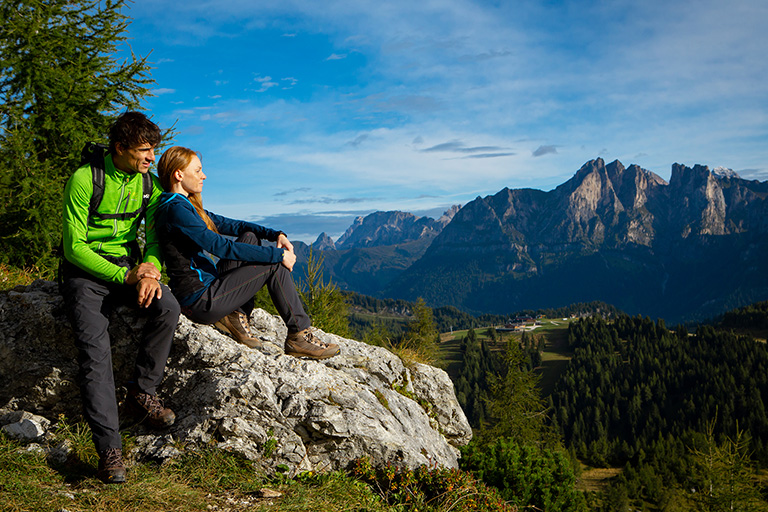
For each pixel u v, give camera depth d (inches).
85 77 430.9
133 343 178.1
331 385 186.9
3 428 164.1
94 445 145.3
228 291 169.9
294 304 184.2
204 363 179.3
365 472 172.4
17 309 184.2
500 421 1539.1
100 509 121.9
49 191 386.6
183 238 161.0
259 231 186.2
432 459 211.2
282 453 163.5
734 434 5246.1
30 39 407.8
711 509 1071.0
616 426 6058.1
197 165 167.9
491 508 187.2
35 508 117.7
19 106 410.0
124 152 137.3
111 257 145.6
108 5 457.1
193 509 131.2
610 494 3277.6
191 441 157.9
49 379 177.6
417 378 302.8
